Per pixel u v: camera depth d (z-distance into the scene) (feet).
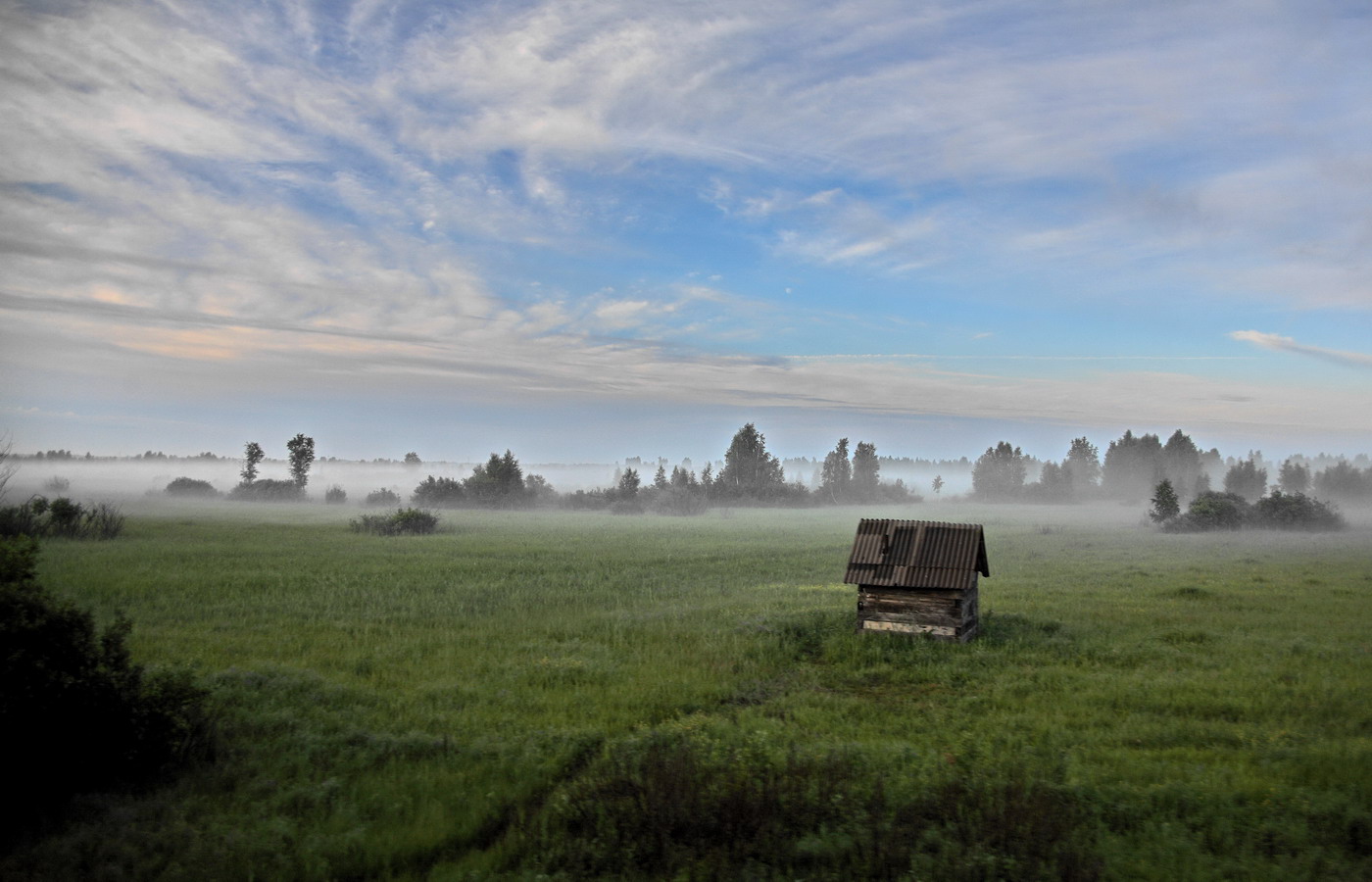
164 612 70.90
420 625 70.13
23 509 127.13
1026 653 60.59
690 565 122.42
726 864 26.05
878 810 29.84
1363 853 27.86
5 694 29.63
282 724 40.14
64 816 29.22
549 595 88.43
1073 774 34.63
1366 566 123.95
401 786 33.17
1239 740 40.19
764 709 46.44
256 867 26.16
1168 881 25.57
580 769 36.52
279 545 131.54
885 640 64.59
